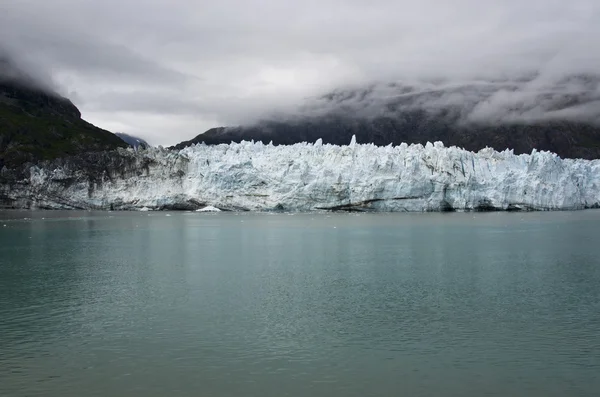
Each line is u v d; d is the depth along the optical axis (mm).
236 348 36438
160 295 50844
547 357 34906
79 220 143500
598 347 36625
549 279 58562
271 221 144625
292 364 33844
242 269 65000
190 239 98188
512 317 43531
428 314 44438
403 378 31828
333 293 51844
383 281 57625
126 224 131500
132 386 30734
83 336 38781
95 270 63969
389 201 170125
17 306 46719
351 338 38438
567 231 113750
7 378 31656
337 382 31312
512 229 118750
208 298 49719
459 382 31312
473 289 53594
